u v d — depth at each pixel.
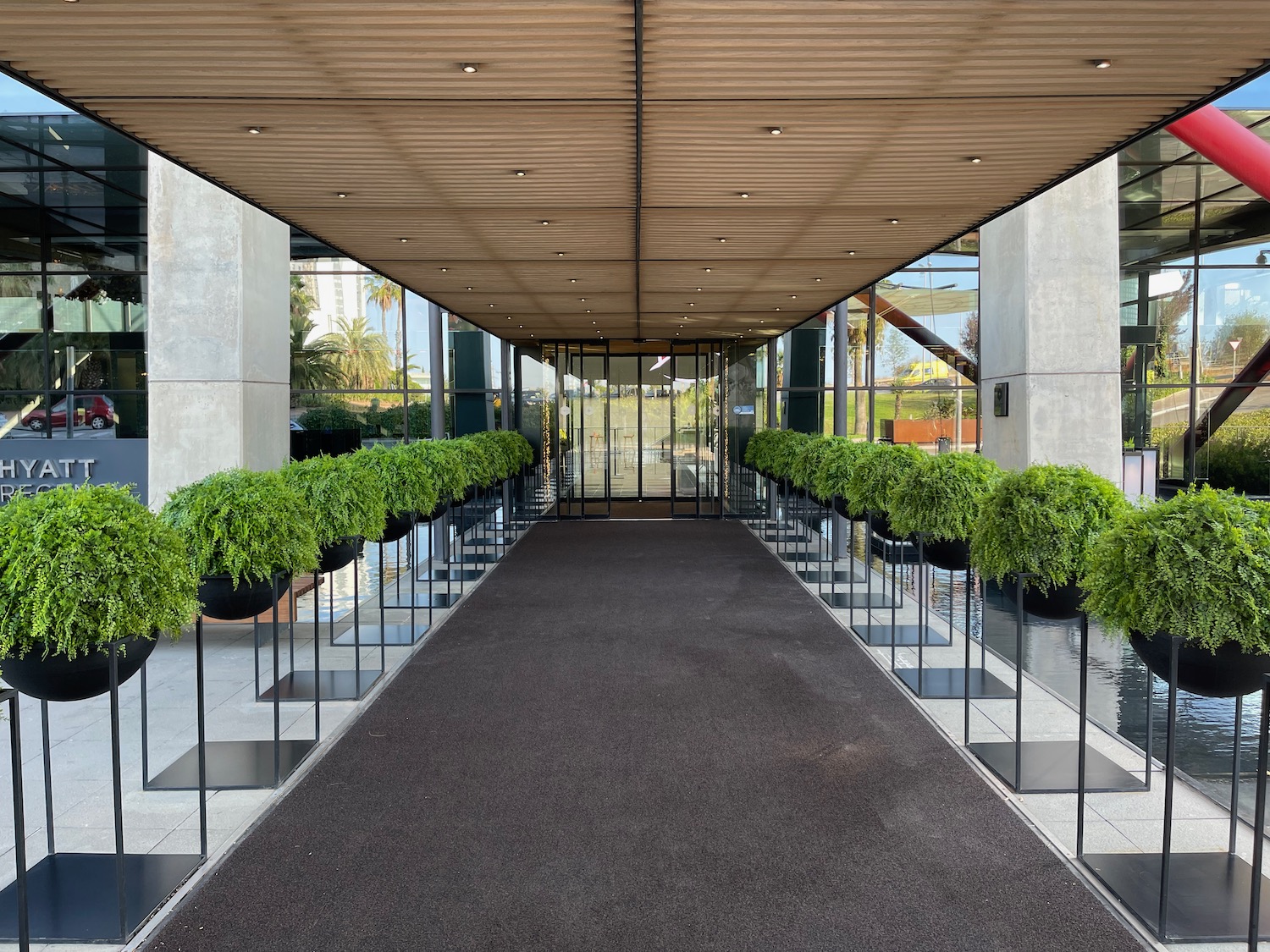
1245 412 16.14
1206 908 3.63
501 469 13.43
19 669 3.64
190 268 9.13
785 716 6.11
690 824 4.46
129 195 15.42
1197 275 16.17
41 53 4.07
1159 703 6.64
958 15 3.67
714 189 6.47
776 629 8.64
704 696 6.56
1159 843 4.28
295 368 17.52
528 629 8.68
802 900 3.74
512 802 4.73
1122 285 16.50
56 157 14.27
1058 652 7.97
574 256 9.09
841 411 13.96
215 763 5.30
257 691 6.18
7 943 3.48
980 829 4.42
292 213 7.25
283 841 4.32
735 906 3.70
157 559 3.77
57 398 15.89
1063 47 4.02
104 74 4.30
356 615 6.60
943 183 6.32
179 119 4.97
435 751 5.49
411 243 8.38
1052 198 10.28
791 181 6.29
